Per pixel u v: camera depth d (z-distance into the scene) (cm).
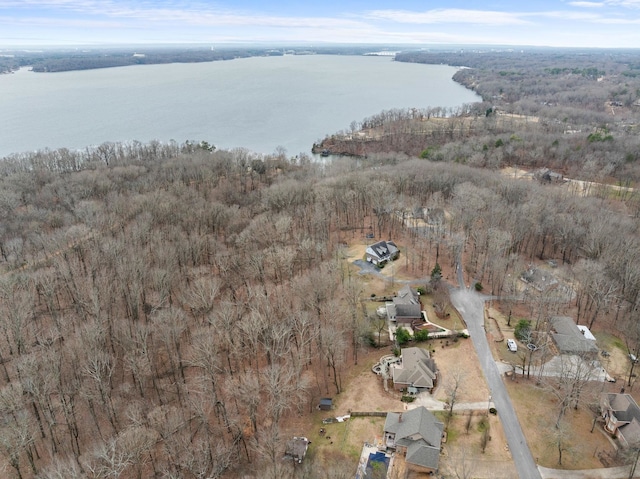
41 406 6581
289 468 6100
